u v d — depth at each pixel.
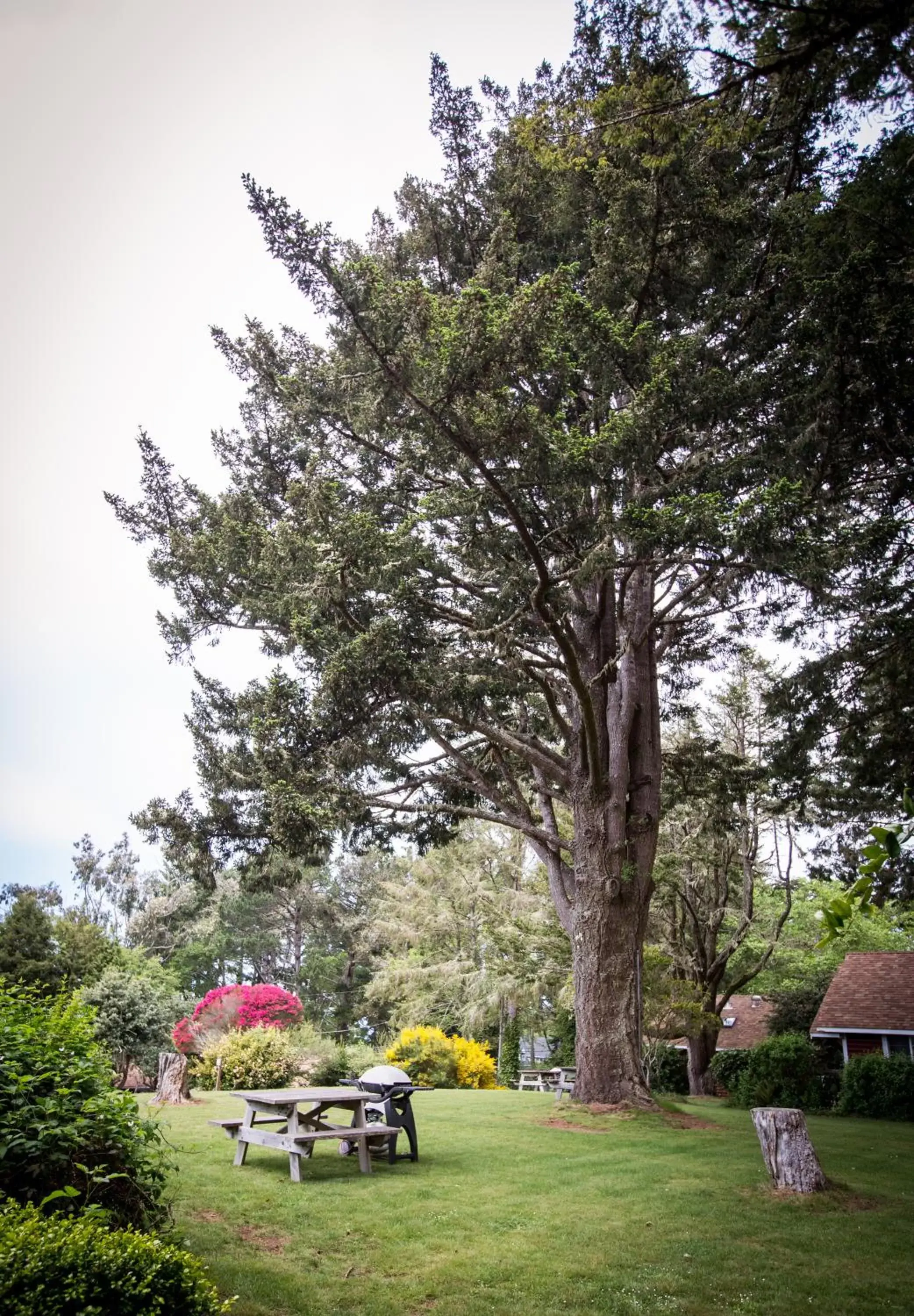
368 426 14.02
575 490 11.05
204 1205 7.76
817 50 5.26
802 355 11.35
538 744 16.70
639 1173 9.91
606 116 7.00
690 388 11.32
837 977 26.27
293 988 54.62
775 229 11.51
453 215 16.08
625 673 16.31
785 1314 5.89
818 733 14.95
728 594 12.80
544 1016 33.12
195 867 14.75
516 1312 5.77
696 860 25.06
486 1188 9.07
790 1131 9.30
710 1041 24.91
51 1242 3.78
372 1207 8.05
